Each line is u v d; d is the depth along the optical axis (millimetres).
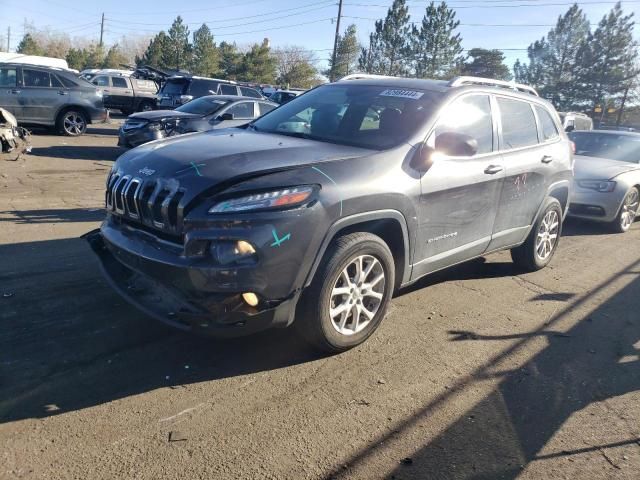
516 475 2768
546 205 5816
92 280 4801
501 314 4852
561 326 4676
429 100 4473
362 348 4000
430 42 51000
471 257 4965
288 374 3570
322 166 3547
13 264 5086
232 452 2787
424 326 4473
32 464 2594
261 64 56969
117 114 29031
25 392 3145
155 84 28031
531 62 58156
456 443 2988
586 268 6508
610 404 3486
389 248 4086
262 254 3154
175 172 3373
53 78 15320
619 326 4754
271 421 3064
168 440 2838
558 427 3201
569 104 56406
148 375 3430
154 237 3424
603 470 2844
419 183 4000
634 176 8812
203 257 3133
